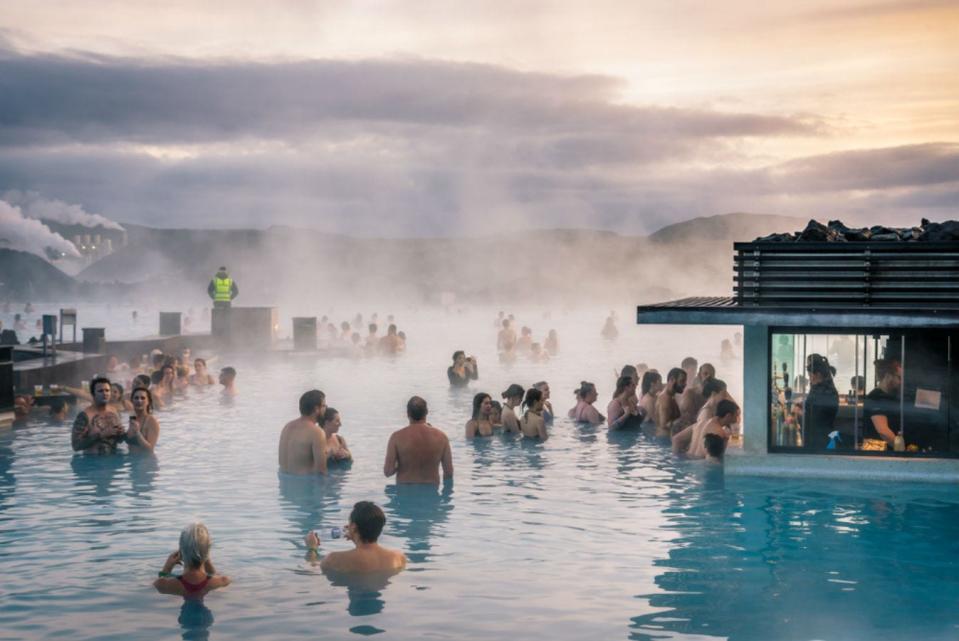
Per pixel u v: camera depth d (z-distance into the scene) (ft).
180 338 108.88
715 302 43.83
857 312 37.47
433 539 30.81
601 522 33.04
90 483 39.58
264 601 24.50
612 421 53.98
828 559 28.35
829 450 40.22
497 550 29.43
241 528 32.12
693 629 22.40
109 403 59.93
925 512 34.09
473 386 79.61
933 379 39.14
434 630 22.35
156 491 37.96
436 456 39.63
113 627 22.61
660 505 35.55
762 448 40.78
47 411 61.93
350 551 27.63
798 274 39.17
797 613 23.56
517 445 49.26
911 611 23.70
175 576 26.04
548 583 26.05
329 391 75.72
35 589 25.52
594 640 21.71
